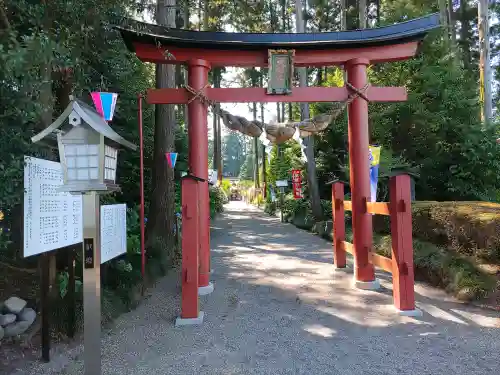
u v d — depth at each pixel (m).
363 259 5.61
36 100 3.25
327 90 5.93
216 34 5.68
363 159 5.79
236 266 7.37
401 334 3.71
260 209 27.42
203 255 5.58
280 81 5.81
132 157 8.20
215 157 25.09
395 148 10.09
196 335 3.83
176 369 3.07
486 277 4.70
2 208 3.39
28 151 3.02
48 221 3.05
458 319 4.07
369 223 5.66
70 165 2.47
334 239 6.94
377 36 5.72
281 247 9.73
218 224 16.27
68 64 3.57
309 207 14.55
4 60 2.52
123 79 6.83
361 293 5.25
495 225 4.86
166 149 7.69
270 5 16.64
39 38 2.77
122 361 3.23
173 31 5.55
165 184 7.63
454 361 3.09
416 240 6.49
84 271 2.47
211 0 11.29
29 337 3.42
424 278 5.77
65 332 3.61
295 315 4.39
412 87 9.96
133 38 5.45
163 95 5.88
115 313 4.34
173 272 6.81
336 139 12.93
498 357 3.13
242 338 3.73
